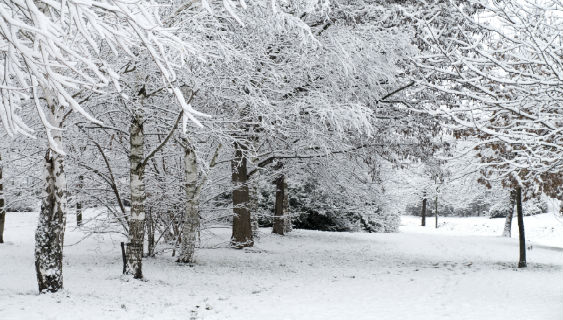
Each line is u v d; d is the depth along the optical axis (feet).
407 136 60.85
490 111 26.22
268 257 59.67
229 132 46.34
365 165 75.31
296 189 107.14
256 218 76.89
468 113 26.32
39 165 50.88
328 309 29.86
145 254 55.88
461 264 58.95
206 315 27.53
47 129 14.19
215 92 40.37
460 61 24.85
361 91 53.62
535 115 25.09
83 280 37.68
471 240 101.55
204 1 14.51
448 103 51.11
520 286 40.83
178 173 56.08
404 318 27.55
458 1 35.60
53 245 31.78
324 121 47.16
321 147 54.95
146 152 52.13
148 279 39.09
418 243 91.61
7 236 73.10
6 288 34.50
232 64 39.52
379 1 52.37
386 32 50.03
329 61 48.57
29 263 50.70
